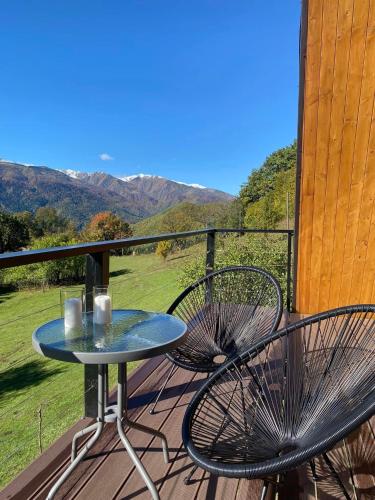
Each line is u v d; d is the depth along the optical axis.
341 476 1.40
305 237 3.26
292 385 1.36
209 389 1.40
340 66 2.86
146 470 1.41
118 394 1.37
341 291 3.21
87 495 1.33
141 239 2.16
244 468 0.92
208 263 3.47
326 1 2.79
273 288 2.22
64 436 1.66
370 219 3.02
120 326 1.43
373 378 1.17
